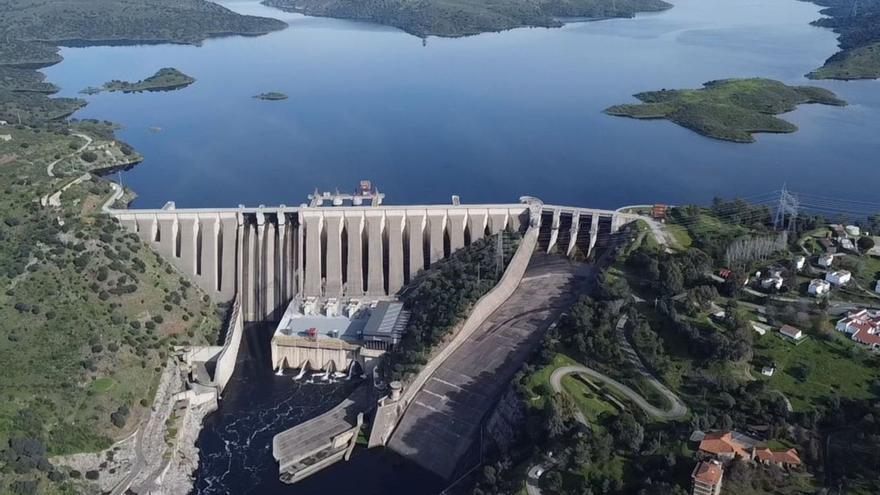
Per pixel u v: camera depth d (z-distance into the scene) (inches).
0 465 5954.7
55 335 7317.9
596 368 6865.2
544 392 6584.6
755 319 7106.3
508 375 7288.4
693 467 5506.9
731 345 6515.8
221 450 7071.9
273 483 6648.6
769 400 6072.8
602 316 7303.2
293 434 7121.1
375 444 7042.3
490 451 6614.2
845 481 5315.0
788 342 6742.1
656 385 6525.6
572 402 6451.8
